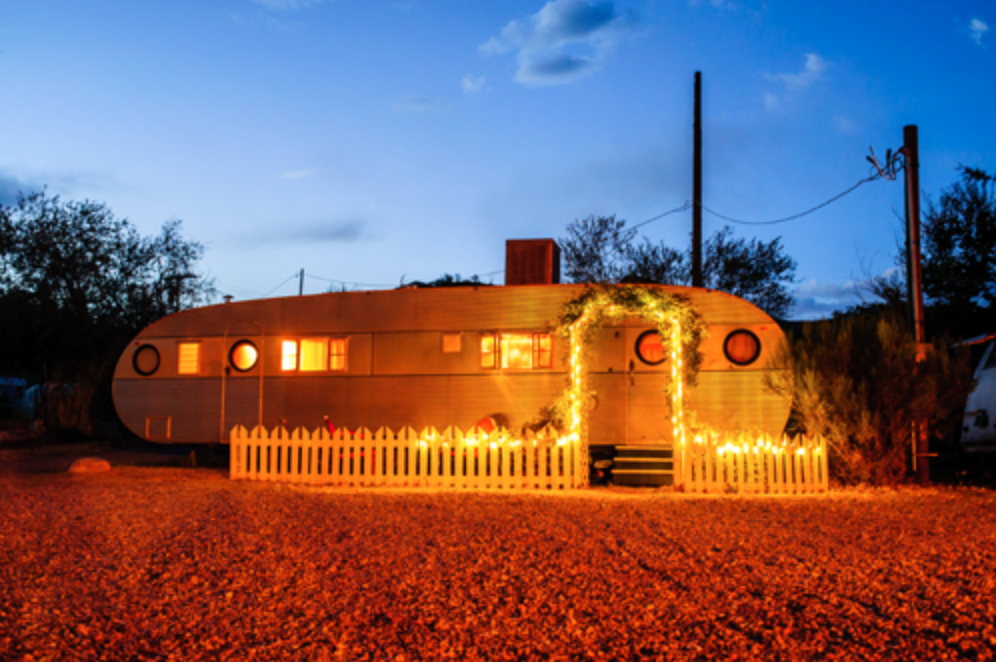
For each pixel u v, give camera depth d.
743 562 6.49
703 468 11.86
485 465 11.75
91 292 29.23
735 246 31.56
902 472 11.99
